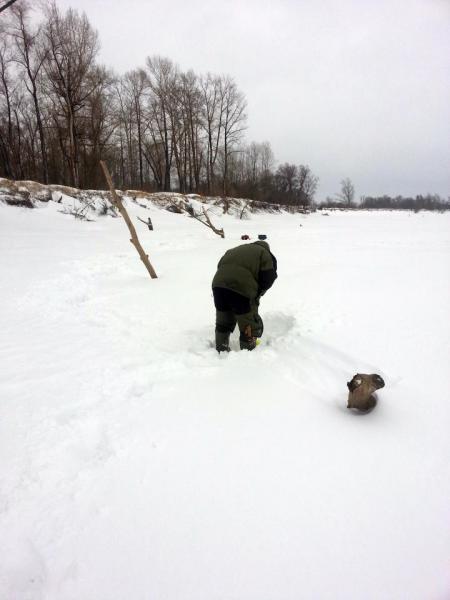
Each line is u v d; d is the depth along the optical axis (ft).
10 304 19.15
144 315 17.06
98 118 103.09
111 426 8.29
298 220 120.37
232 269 11.65
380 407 8.64
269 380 9.97
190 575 4.96
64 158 110.22
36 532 5.71
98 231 59.88
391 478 6.53
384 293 17.19
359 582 4.78
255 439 7.66
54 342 13.83
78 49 94.68
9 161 102.83
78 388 10.11
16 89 100.83
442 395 8.85
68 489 6.54
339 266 25.30
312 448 7.34
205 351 12.41
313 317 14.52
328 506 5.98
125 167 147.74
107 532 5.67
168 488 6.48
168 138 136.26
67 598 4.73
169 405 9.02
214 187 139.64
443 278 19.58
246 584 4.80
